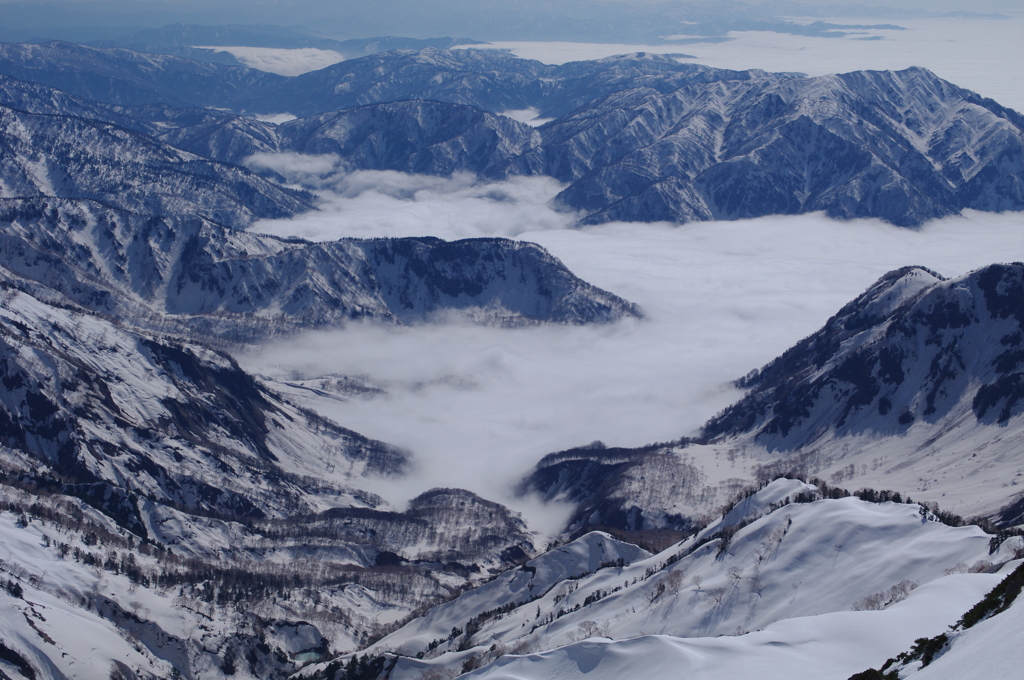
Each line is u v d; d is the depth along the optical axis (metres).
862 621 141.88
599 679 151.62
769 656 137.25
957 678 79.00
